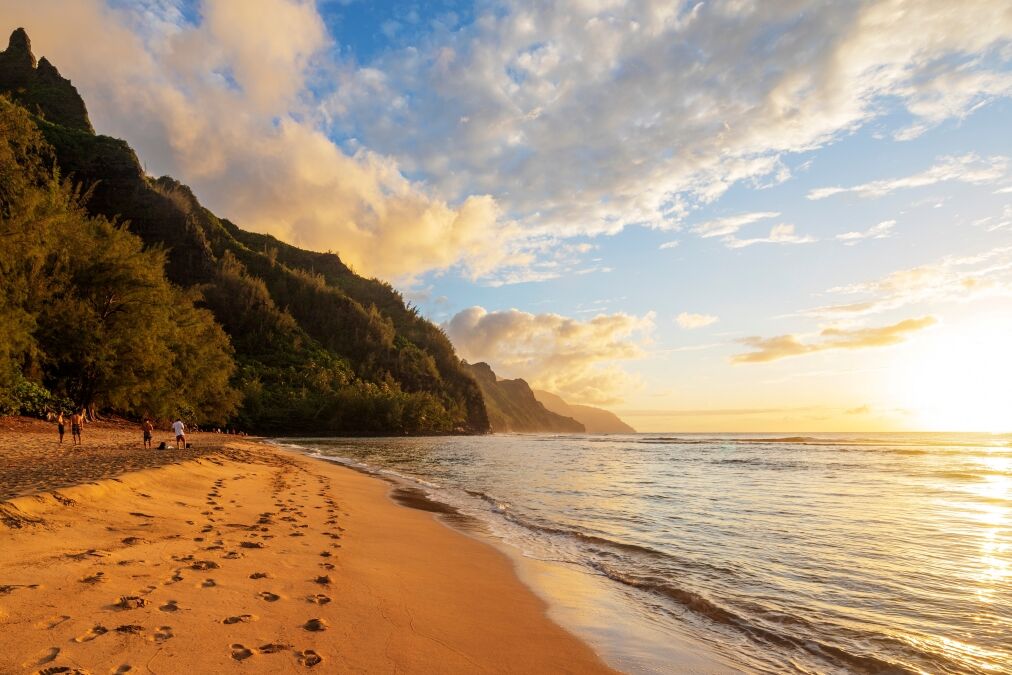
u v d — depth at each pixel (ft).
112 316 164.96
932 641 24.93
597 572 36.40
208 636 19.11
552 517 59.11
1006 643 24.71
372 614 24.04
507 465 148.36
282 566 29.66
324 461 140.77
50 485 37.29
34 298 142.92
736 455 212.23
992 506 70.18
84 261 160.35
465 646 21.84
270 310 588.91
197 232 569.23
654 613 28.45
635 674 20.97
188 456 76.48
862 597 31.40
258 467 87.35
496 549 42.29
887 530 52.65
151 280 169.78
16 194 125.08
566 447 300.20
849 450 255.09
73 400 162.40
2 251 118.32
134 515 36.37
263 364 522.88
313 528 43.04
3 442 86.28
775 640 24.95
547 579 34.32
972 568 38.01
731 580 34.71
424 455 197.98
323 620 22.33
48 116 602.03
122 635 18.22
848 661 22.80
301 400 453.99
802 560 40.11
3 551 24.76
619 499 74.90
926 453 223.92
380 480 97.04
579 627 25.79
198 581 25.02
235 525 39.88
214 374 243.81
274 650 18.70
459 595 29.09
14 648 16.43
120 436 138.82
